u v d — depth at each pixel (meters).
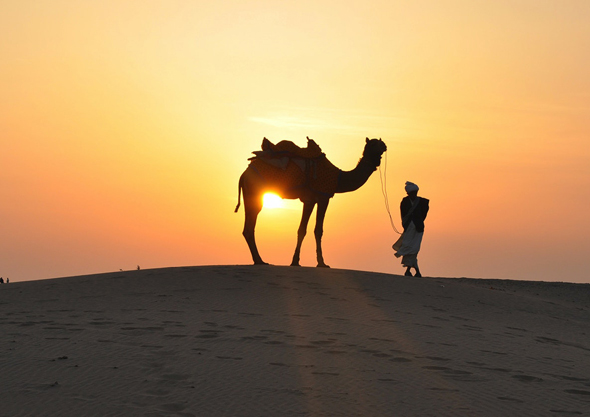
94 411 7.17
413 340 11.65
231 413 7.26
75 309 13.61
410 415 7.52
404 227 19.72
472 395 8.45
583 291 25.89
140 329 11.46
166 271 17.48
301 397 7.95
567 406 8.23
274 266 18.33
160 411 7.21
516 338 13.05
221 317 12.72
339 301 14.73
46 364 9.00
